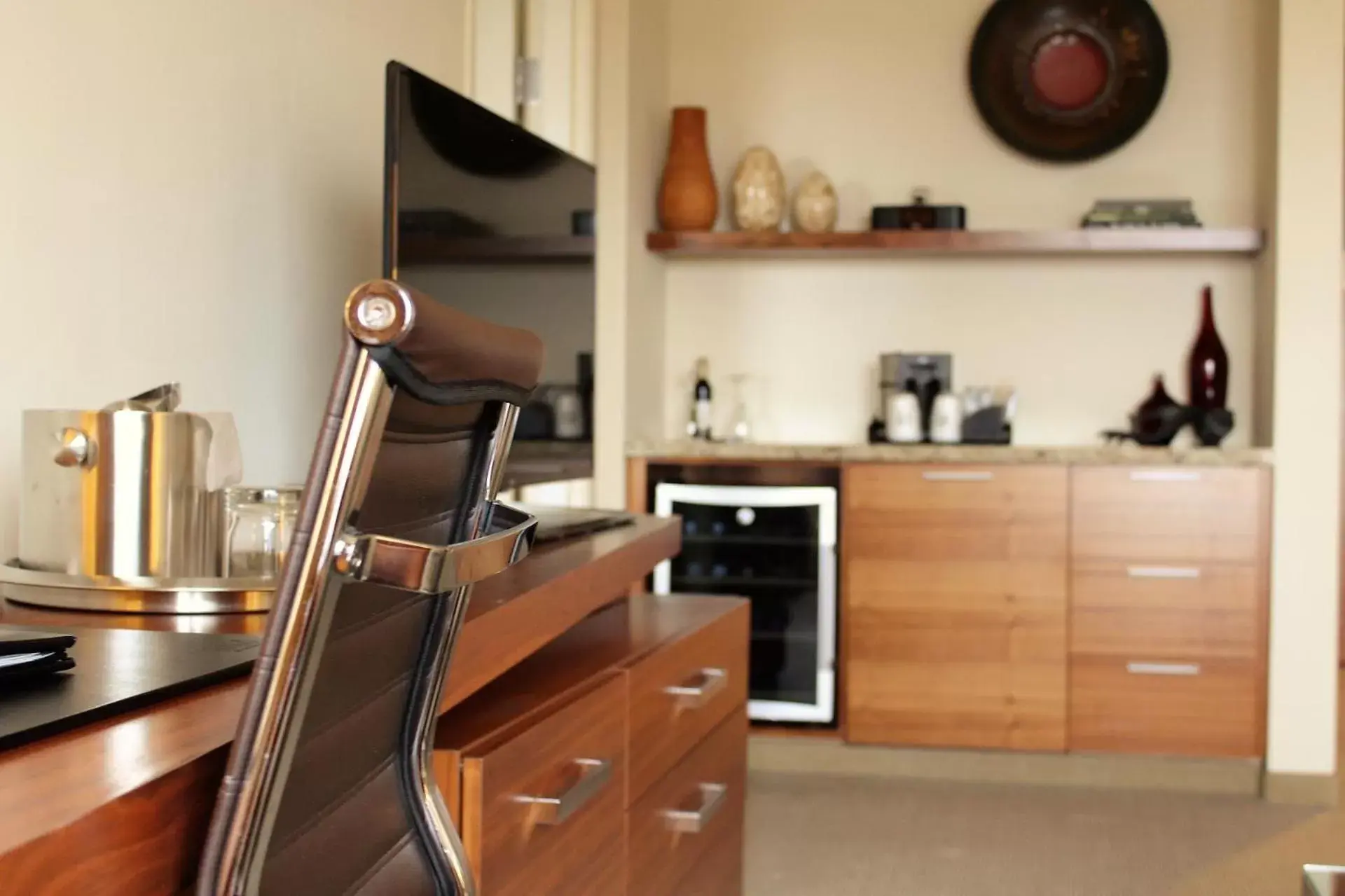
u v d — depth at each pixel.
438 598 1.11
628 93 4.25
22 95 1.66
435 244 2.01
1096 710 4.20
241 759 0.85
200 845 0.88
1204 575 4.14
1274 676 4.11
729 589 4.37
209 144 2.09
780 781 4.25
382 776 1.14
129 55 1.88
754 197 4.65
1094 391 4.72
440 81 3.07
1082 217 4.71
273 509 1.48
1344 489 6.19
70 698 0.96
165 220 1.97
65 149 1.74
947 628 4.25
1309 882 1.86
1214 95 4.64
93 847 0.76
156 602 1.37
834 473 4.30
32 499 1.45
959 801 4.05
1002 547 4.22
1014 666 4.23
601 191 4.26
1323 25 4.11
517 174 2.42
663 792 2.04
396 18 2.81
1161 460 4.15
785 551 4.34
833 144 4.86
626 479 4.37
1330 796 4.08
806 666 4.34
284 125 2.33
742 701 2.56
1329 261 4.11
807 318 4.87
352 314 0.83
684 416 4.95
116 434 1.42
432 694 1.17
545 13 4.07
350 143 2.59
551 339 2.64
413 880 1.20
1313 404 4.11
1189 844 3.65
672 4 4.94
